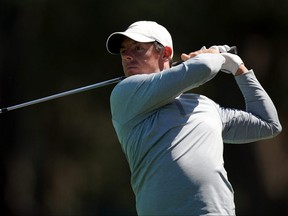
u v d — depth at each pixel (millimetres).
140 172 15133
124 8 59438
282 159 73312
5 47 63156
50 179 67000
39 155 66000
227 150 70438
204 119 15094
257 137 16484
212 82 63750
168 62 16000
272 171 74312
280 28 65250
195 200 14586
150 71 15766
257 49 67188
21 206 65500
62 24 61750
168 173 14719
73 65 63281
